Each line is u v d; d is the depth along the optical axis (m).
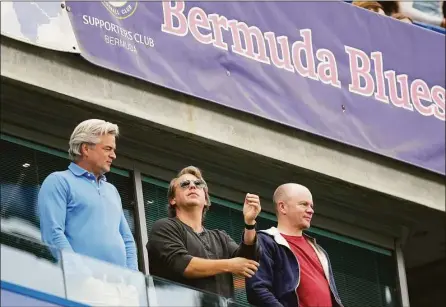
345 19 21.48
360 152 21.30
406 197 21.61
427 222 22.23
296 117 20.45
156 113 19.22
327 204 21.48
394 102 21.67
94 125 15.66
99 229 15.39
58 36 18.19
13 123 18.48
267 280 16.25
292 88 20.52
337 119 20.91
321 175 20.80
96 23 18.58
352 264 21.59
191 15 19.64
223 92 19.73
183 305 15.34
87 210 15.39
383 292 21.80
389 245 22.14
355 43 21.48
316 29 21.06
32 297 14.37
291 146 20.52
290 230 16.81
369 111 21.34
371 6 21.94
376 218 21.98
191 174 16.11
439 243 22.61
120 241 15.51
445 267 22.92
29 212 18.22
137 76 18.86
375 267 21.84
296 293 16.38
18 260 14.39
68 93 18.41
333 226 21.56
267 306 16.05
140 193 19.38
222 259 15.68
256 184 20.66
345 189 21.22
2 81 18.00
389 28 21.98
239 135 19.98
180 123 19.42
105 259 15.33
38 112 18.59
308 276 16.52
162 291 15.23
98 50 18.50
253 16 20.36
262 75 20.22
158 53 19.17
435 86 22.22
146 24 19.12
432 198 21.91
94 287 14.80
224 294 15.84
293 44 20.72
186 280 15.55
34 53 18.23
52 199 15.26
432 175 21.98
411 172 21.78
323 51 21.05
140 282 15.11
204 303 15.51
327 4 21.33
